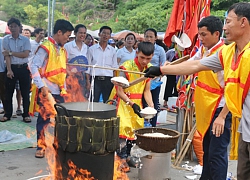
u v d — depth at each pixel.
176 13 4.18
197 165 4.12
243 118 2.42
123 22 24.50
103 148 2.50
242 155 2.54
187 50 4.14
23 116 6.01
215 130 2.87
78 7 29.62
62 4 29.66
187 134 4.29
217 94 3.15
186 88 4.20
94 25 27.45
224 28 2.45
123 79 2.91
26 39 5.80
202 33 3.24
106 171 2.59
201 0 3.98
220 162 3.09
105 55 5.62
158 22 22.31
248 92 2.38
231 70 2.47
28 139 4.92
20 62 5.76
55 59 4.02
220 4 17.80
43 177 3.51
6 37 5.74
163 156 3.46
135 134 3.49
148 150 3.42
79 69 5.21
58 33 4.05
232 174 3.99
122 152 3.82
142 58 3.59
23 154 4.29
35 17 24.62
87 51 5.65
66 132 2.48
